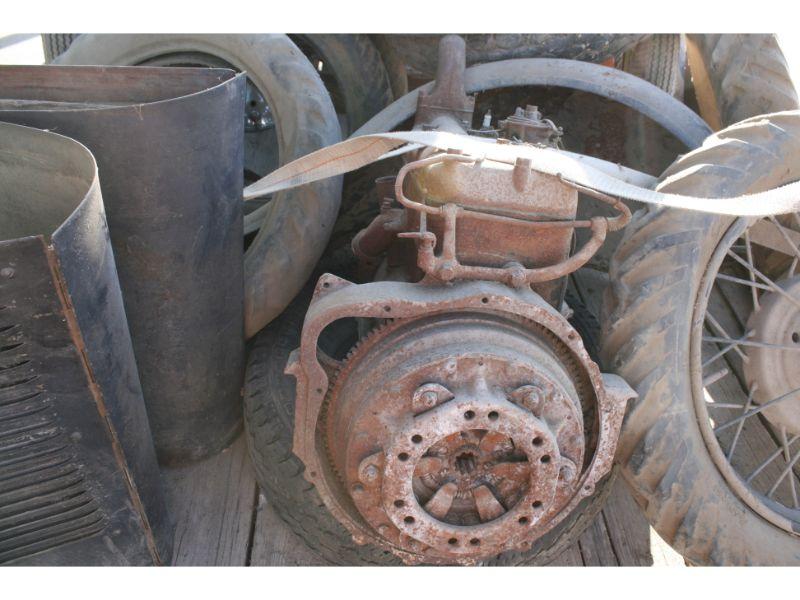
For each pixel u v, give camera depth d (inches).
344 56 119.2
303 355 61.2
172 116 66.4
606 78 101.7
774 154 73.1
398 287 63.2
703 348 110.0
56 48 131.3
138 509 72.4
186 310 78.2
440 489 63.1
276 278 89.4
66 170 66.1
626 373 71.5
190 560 81.9
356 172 103.3
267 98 98.3
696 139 98.0
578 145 111.3
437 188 64.4
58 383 59.2
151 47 102.7
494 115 112.5
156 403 84.4
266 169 129.1
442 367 59.2
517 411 58.3
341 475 67.0
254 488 90.0
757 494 79.7
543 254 66.7
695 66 115.4
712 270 72.3
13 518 66.2
